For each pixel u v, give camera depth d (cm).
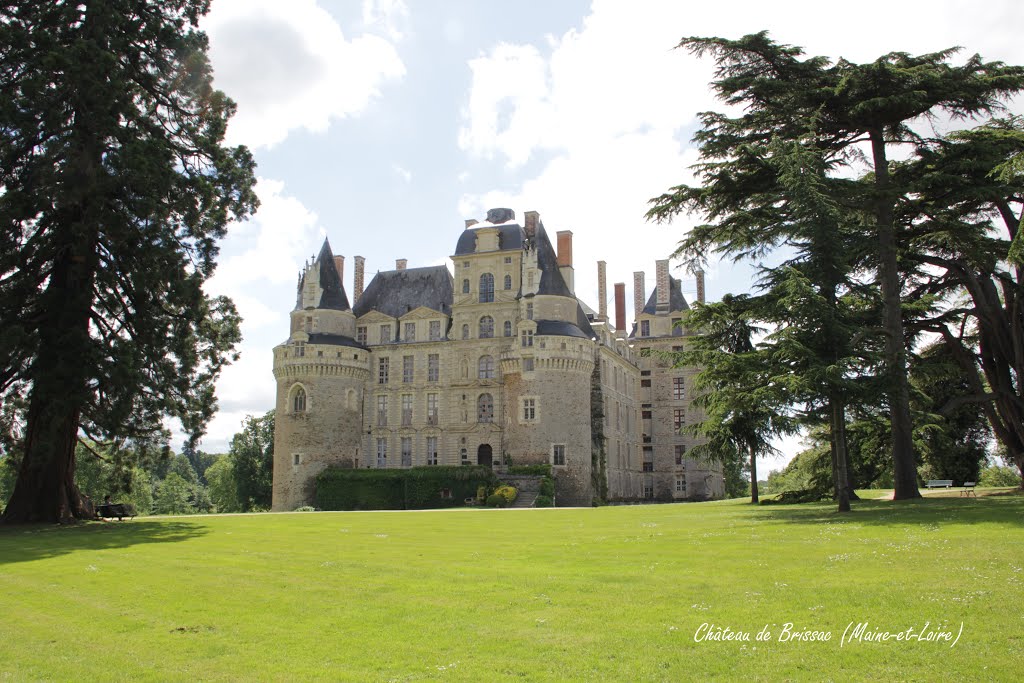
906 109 3794
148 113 4153
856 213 4038
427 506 7431
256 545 2631
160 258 3781
